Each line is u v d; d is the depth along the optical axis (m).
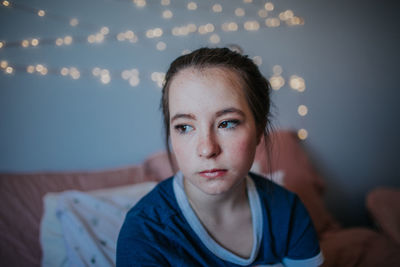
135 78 1.36
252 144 0.54
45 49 1.20
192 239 0.61
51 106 1.24
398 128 1.86
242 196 0.66
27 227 0.94
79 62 1.26
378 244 1.12
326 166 1.79
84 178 1.15
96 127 1.33
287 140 1.51
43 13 1.18
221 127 0.52
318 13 1.65
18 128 1.20
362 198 1.87
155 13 1.37
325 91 1.72
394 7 1.74
